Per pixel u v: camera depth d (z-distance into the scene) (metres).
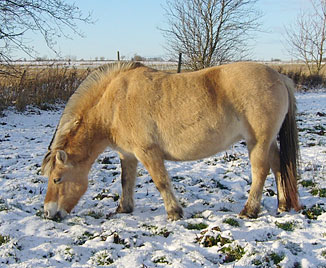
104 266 2.95
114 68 4.25
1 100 12.12
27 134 9.01
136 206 4.52
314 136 8.18
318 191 4.63
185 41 19.12
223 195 4.80
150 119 3.88
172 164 6.32
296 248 3.17
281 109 3.85
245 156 6.75
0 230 3.64
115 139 4.13
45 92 14.02
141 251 3.15
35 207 4.40
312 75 22.98
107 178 5.61
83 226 3.84
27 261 3.01
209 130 3.80
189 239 3.44
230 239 3.34
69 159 4.05
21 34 11.56
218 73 3.87
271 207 4.34
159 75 4.02
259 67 3.89
